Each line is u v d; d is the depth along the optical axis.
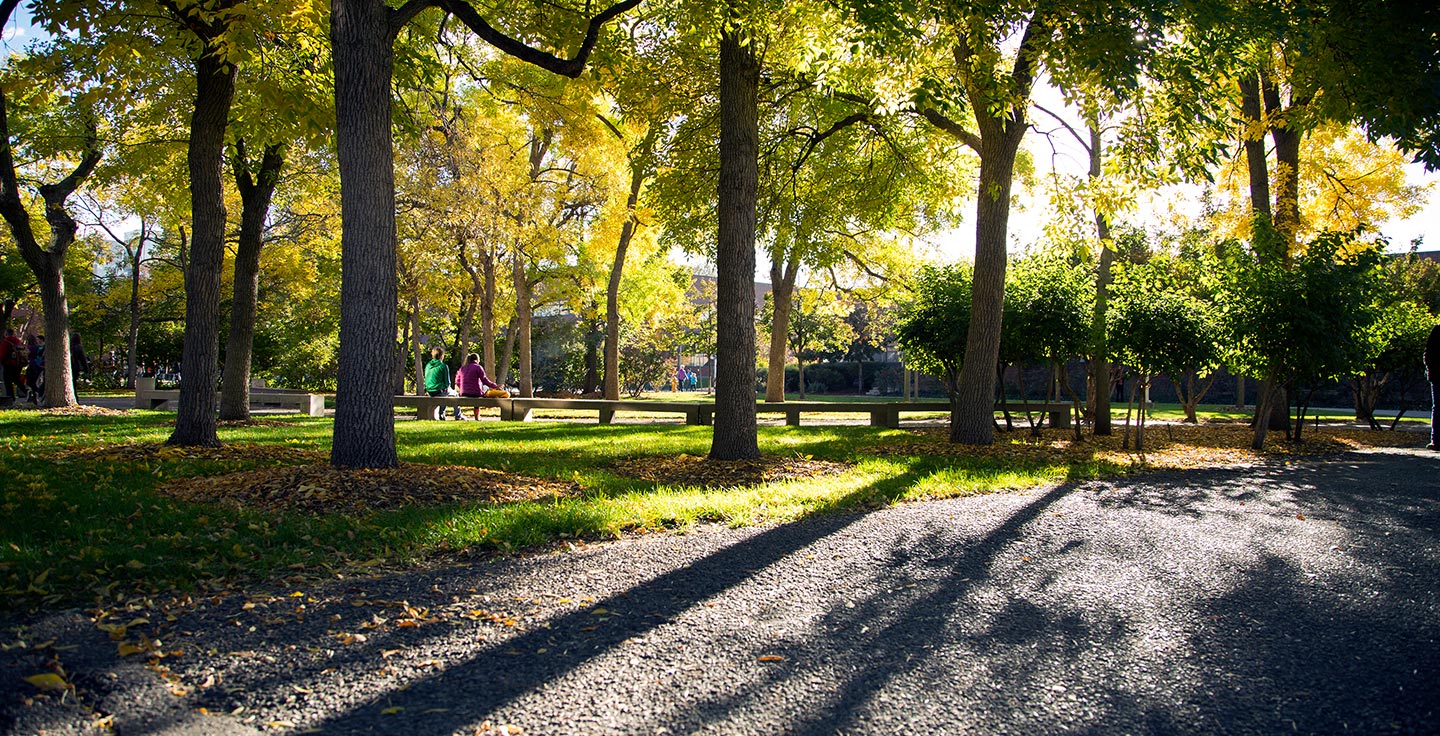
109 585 4.38
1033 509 7.17
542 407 18.20
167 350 41.41
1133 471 9.98
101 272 40.28
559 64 8.55
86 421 14.40
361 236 7.67
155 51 9.98
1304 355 12.20
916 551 5.58
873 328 44.69
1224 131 10.18
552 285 28.92
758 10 8.68
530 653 3.62
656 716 2.99
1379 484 8.74
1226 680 3.35
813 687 3.27
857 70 10.28
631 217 22.48
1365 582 4.83
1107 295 14.00
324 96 10.72
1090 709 3.07
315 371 39.53
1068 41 8.70
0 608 4.00
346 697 3.14
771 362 25.31
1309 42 9.67
